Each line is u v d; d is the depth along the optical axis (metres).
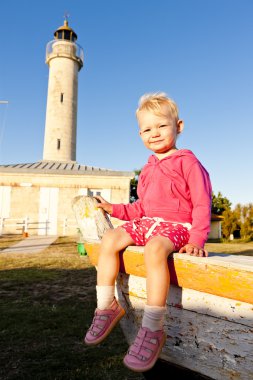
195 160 1.86
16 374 2.90
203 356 1.40
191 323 1.45
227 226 24.19
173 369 1.56
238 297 1.25
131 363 1.39
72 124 26.20
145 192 2.07
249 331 1.24
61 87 26.25
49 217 19.77
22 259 8.98
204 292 1.38
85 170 20.70
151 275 1.47
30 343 3.55
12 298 5.23
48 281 6.39
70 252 10.73
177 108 2.06
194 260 1.41
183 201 1.85
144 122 2.03
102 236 1.95
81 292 5.64
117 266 1.72
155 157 2.10
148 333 1.43
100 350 3.42
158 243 1.52
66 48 26.61
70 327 4.00
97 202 2.09
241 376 1.27
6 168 19.69
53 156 25.19
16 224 19.12
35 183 19.97
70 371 2.97
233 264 1.26
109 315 1.66
